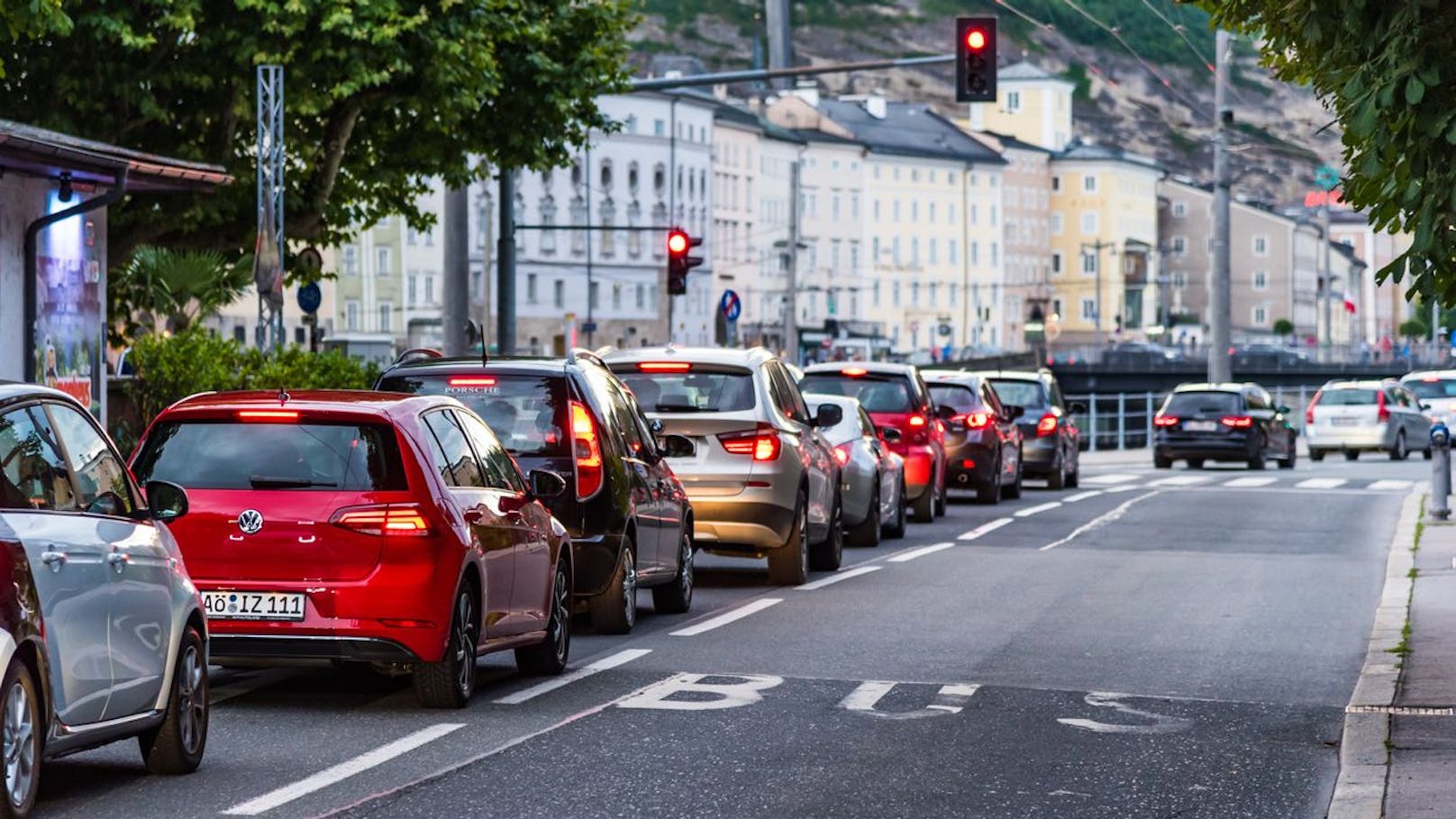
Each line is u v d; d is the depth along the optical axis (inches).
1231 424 2925.7
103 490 567.5
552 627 832.3
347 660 712.4
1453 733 690.8
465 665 735.7
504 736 677.3
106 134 2033.7
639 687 799.1
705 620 1043.3
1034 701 772.6
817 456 1291.8
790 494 1200.2
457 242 2128.4
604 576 940.6
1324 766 644.7
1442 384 3607.3
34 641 503.2
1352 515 1980.8
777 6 4862.2
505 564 767.7
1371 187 680.4
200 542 706.2
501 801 565.6
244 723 702.5
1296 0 664.4
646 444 1027.3
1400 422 3353.8
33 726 503.2
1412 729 698.8
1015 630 1011.3
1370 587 1266.0
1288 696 796.0
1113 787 603.5
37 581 506.9
